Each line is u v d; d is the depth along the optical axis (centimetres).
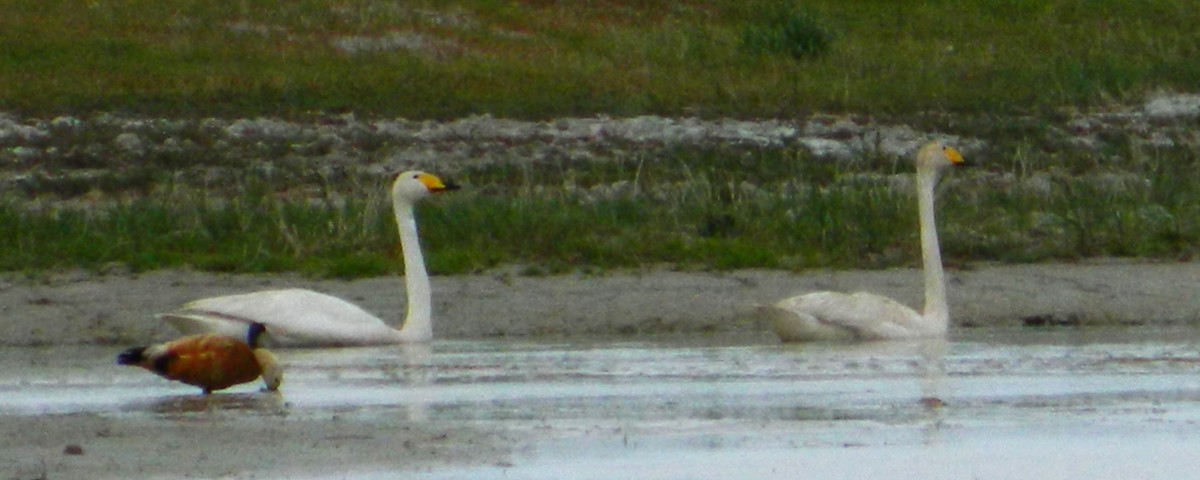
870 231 1895
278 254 1823
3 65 3061
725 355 1392
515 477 930
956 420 1109
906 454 1014
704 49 3431
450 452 980
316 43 3350
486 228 1920
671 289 1684
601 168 2409
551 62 3266
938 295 1512
